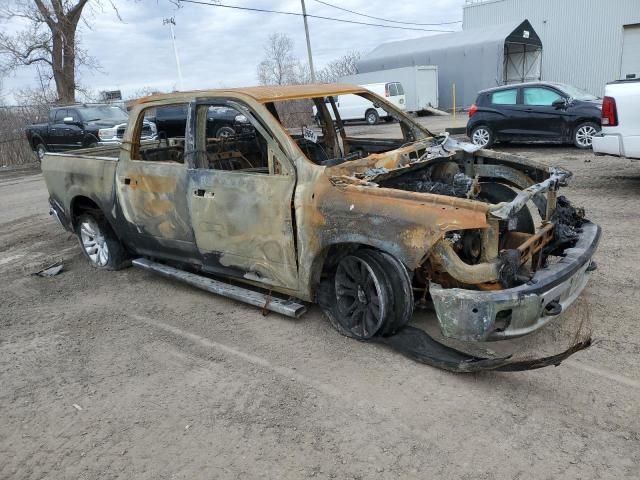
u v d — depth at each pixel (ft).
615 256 16.76
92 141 51.85
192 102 14.64
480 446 8.93
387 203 11.14
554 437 9.00
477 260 11.18
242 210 13.50
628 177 28.04
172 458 9.25
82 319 15.28
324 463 8.82
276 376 11.52
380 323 11.71
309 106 17.31
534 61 94.17
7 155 64.08
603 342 11.81
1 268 20.63
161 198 15.44
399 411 10.00
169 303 16.01
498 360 10.10
